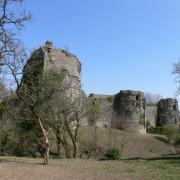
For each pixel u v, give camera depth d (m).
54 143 40.84
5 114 38.28
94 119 46.78
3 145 38.91
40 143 38.09
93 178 21.06
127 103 66.38
